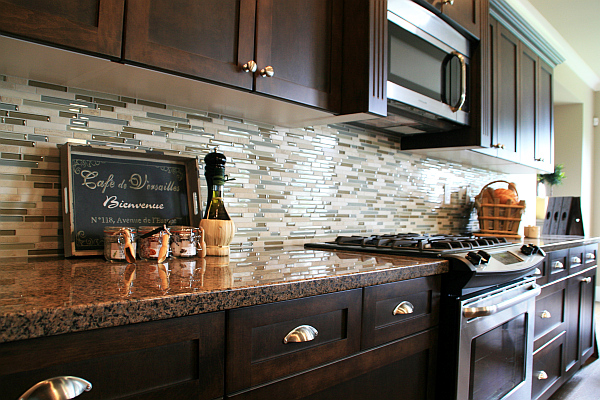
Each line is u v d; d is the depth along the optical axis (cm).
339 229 194
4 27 76
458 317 135
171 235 119
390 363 117
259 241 160
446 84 188
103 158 119
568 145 519
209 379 74
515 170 328
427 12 173
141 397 66
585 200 522
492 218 259
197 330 72
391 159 226
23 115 108
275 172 166
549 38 390
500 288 161
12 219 106
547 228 369
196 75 104
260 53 117
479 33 205
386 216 222
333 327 99
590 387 266
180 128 137
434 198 260
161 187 130
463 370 136
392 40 157
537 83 291
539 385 216
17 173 107
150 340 67
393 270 113
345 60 144
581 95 503
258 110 142
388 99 153
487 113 212
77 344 59
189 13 102
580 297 278
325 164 188
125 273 90
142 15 94
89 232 113
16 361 54
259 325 82
